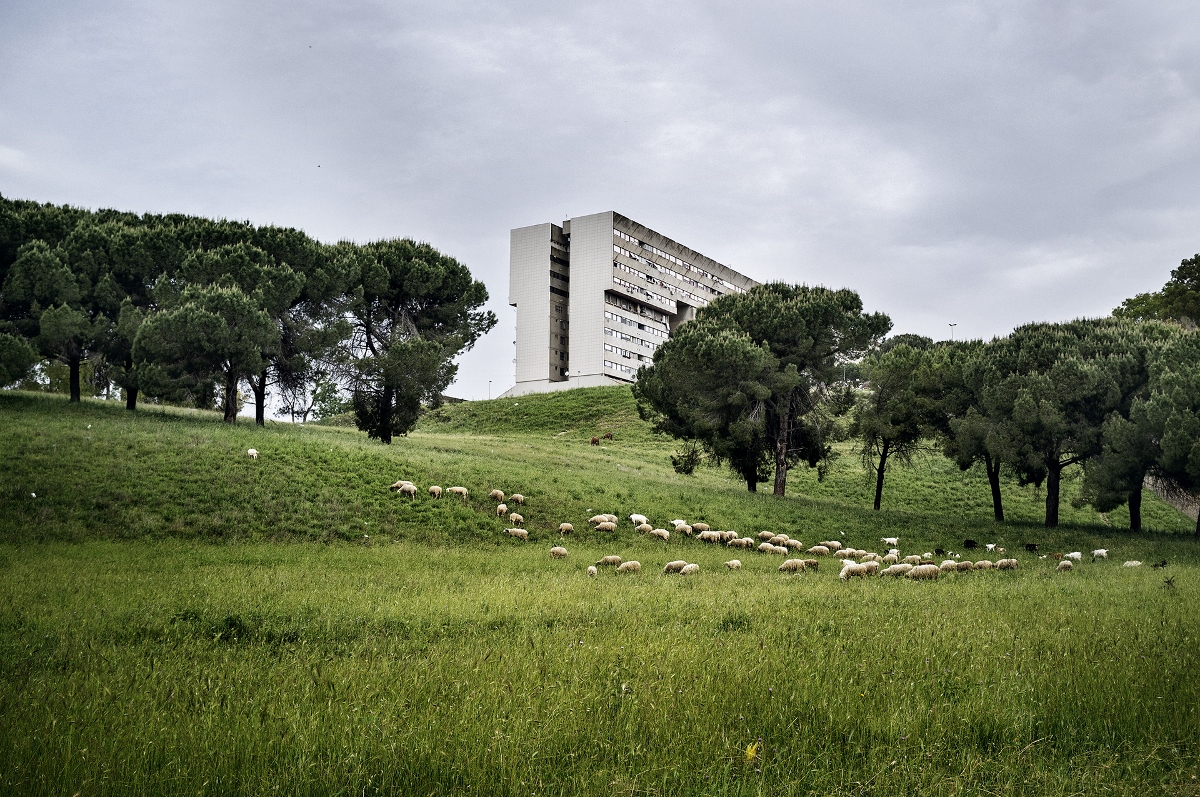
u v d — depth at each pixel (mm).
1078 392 41094
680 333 49062
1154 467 40250
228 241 53000
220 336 44938
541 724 7129
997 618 13172
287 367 52062
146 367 44969
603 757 6613
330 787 5867
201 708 7684
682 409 47750
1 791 5574
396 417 52812
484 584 18516
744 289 162125
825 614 13766
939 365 47875
